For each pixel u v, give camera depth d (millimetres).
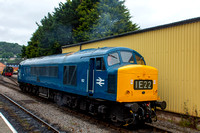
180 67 8844
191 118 7723
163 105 7359
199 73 8125
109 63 7297
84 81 8281
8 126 6887
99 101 7832
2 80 30812
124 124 7301
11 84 23891
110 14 26297
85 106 8836
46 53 30859
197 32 8227
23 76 17094
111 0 27188
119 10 26703
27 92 17156
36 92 15086
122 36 11789
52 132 6551
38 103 11875
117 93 6570
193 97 8312
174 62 9086
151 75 7391
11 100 11992
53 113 9297
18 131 6574
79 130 6734
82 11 28281
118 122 7285
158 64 9789
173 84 9109
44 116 8688
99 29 25656
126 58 7777
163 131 6617
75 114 9148
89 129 6883
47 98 12859
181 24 8805
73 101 9719
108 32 24344
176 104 8953
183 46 8734
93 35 25453
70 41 29031
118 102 7020
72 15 28531
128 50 7980
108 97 6953
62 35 27844
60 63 10484
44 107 10672
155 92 7523
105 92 7117
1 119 7793
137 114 6910
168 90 9320
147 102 7355
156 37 9898
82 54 8844
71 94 9883
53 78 11219
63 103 10695
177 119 8266
